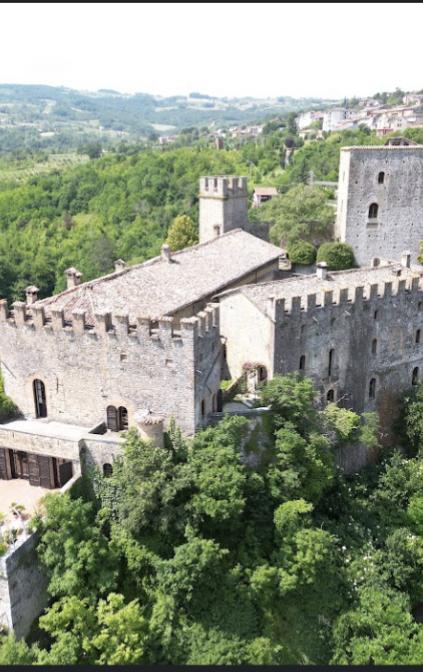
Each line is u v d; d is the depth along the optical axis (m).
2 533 35.34
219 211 71.69
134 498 37.34
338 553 44.00
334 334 52.19
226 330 51.03
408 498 50.75
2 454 42.88
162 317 39.94
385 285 54.84
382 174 77.19
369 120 179.75
